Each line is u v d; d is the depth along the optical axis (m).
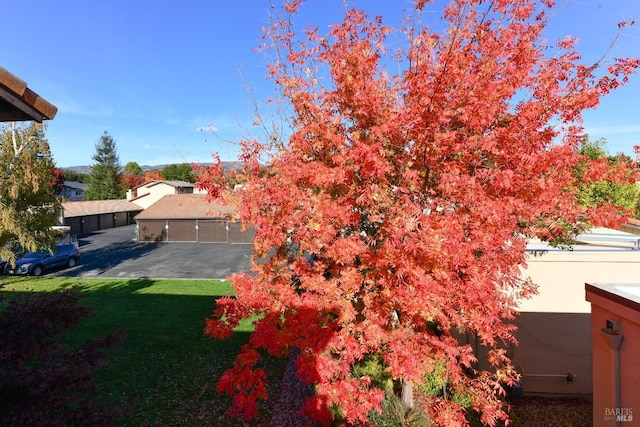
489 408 4.84
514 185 4.11
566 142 4.64
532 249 7.74
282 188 4.39
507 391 7.76
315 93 5.40
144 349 9.69
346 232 5.00
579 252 7.62
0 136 16.23
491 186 4.29
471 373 7.86
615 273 7.59
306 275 4.48
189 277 19.03
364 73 4.79
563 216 4.79
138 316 12.27
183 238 32.75
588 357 7.63
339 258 4.38
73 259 22.09
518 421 6.38
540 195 4.20
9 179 15.70
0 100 2.96
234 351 9.61
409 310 3.90
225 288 16.25
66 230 29.67
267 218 4.35
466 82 4.36
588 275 7.63
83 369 3.68
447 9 4.84
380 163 3.89
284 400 7.46
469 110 4.08
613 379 4.82
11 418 3.03
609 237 8.51
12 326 3.82
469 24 4.75
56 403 3.26
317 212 4.29
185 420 6.71
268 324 4.08
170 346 9.88
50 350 3.71
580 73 4.54
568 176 4.61
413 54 4.77
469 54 4.48
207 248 28.80
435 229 3.84
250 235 32.12
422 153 4.45
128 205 48.09
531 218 4.30
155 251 27.52
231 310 4.46
